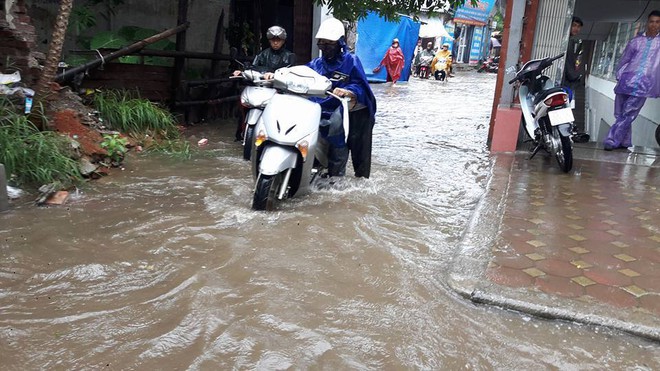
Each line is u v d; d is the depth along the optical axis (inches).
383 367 99.1
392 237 162.1
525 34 281.4
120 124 266.8
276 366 97.8
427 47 1198.3
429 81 890.1
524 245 154.3
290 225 165.5
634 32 380.8
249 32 403.5
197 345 103.1
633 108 279.3
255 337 106.0
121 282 126.6
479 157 280.7
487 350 105.5
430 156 280.8
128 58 334.3
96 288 123.6
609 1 374.0
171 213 173.6
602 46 487.2
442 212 189.8
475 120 425.1
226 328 108.7
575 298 122.9
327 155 204.5
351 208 185.5
